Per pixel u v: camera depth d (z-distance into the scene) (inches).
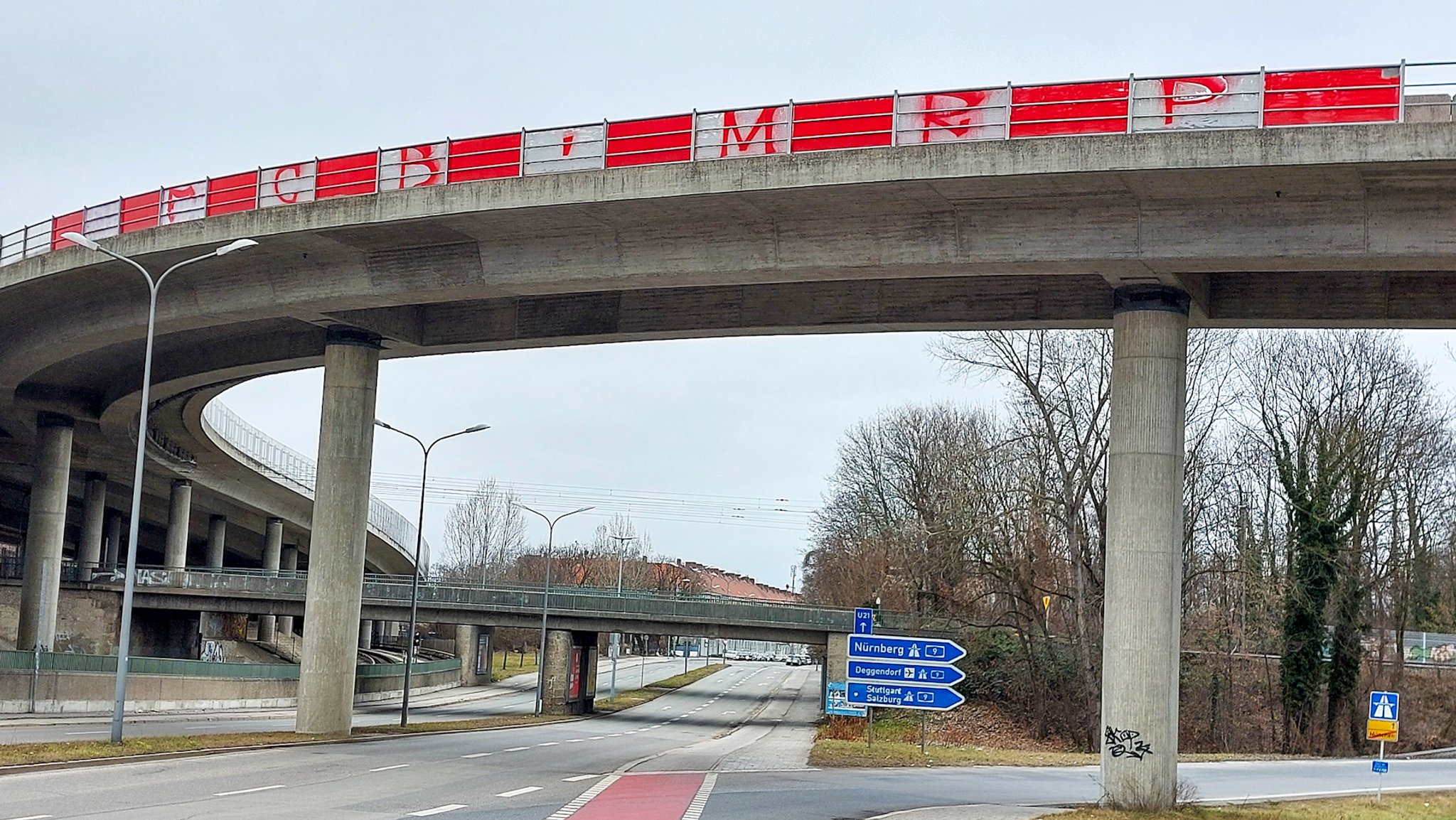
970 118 990.4
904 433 3193.9
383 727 1653.5
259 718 2037.4
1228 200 962.7
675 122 1091.3
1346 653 2332.7
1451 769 1727.4
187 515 3137.3
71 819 665.0
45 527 2209.6
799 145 1045.2
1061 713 2247.8
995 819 834.8
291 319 1569.9
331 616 1441.9
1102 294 1144.2
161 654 2962.6
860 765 1360.7
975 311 1190.3
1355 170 888.9
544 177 1115.3
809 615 2524.6
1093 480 2084.2
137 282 1481.3
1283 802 1074.1
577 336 1386.6
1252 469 2487.7
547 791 917.8
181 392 1929.1
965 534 2284.7
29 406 2170.3
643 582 5797.2
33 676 1863.9
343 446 1453.0
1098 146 929.5
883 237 1069.1
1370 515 2386.8
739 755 1443.2
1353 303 1083.3
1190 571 2368.4
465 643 3848.4
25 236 1581.0
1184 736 2373.3
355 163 1259.8
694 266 1138.7
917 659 979.3
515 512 5482.3
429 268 1273.4
